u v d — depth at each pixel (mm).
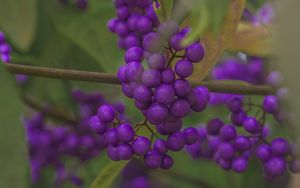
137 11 185
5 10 118
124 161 182
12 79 120
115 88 258
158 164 163
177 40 146
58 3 247
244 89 185
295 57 92
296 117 94
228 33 173
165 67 150
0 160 112
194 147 249
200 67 177
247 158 202
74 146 256
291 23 93
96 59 238
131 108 250
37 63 258
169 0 160
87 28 241
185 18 151
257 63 259
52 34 255
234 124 200
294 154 186
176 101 152
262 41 204
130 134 161
